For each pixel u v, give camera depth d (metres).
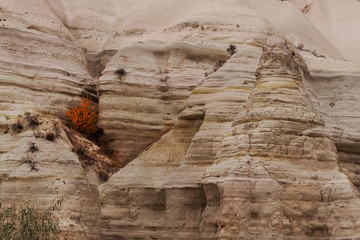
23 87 31.84
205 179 27.03
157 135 33.00
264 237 25.02
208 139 29.02
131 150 32.44
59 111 32.59
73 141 30.61
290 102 27.42
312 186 26.11
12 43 32.84
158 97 33.75
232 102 29.69
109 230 29.22
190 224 28.34
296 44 47.97
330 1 62.09
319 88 34.22
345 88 34.22
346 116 33.03
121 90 33.19
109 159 31.61
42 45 34.09
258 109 27.33
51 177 26.92
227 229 25.52
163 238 28.78
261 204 25.50
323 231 25.88
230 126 28.95
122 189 29.70
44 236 24.03
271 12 51.88
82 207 27.31
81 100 33.78
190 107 30.77
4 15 34.97
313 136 27.09
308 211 25.78
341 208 26.02
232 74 30.75
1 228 23.20
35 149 27.38
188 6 42.91
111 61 34.06
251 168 25.97
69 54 35.00
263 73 28.34
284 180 25.88
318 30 56.41
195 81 33.97
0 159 26.98
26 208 25.77
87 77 35.03
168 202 29.05
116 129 32.56
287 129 26.78
